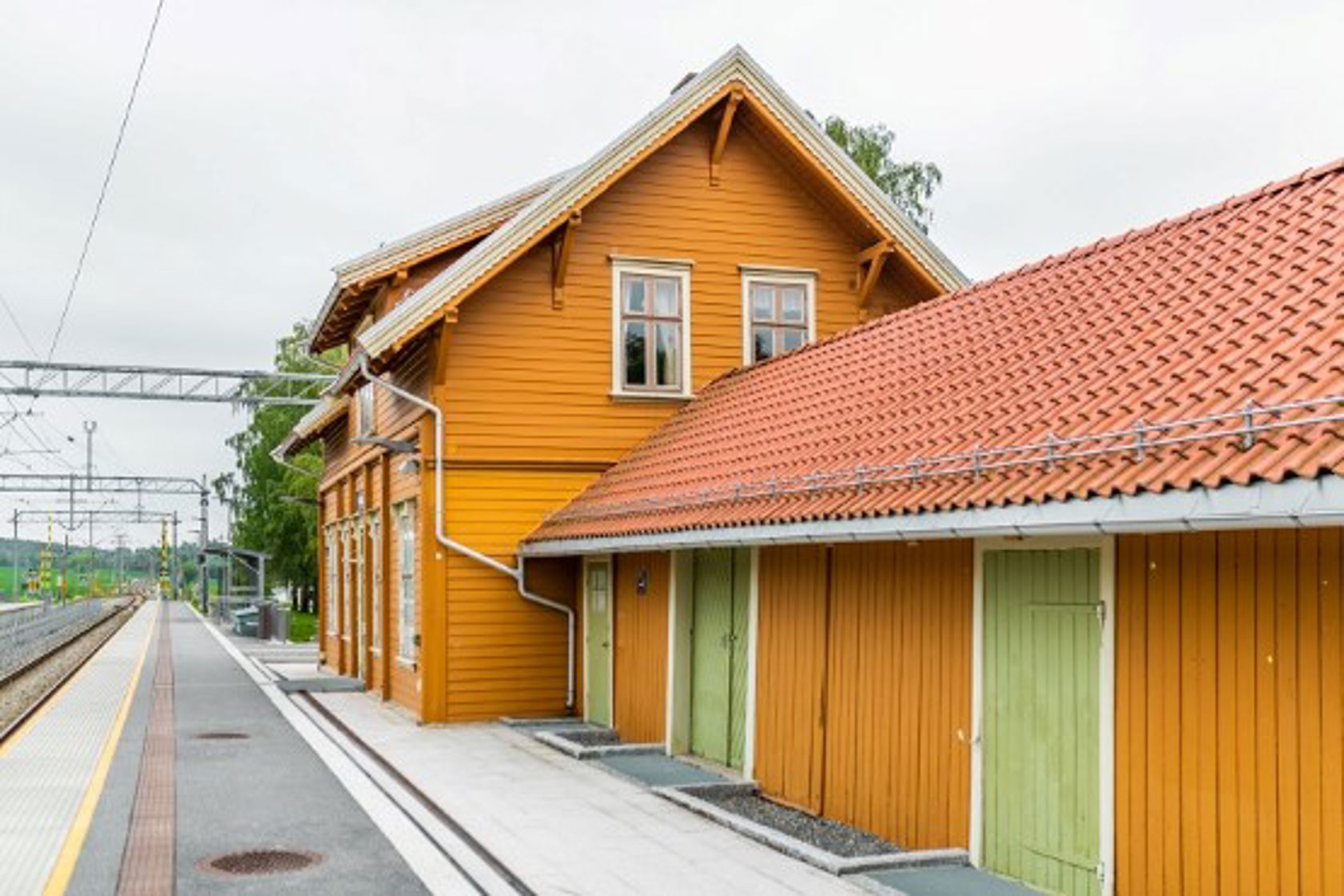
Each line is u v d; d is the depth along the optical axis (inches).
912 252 719.1
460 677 658.8
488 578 666.2
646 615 586.2
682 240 709.9
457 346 664.4
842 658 418.3
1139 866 288.2
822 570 432.8
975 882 329.4
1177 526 251.0
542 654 674.2
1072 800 313.0
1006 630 340.5
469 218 717.3
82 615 1891.0
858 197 711.1
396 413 757.9
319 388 1493.6
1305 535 249.3
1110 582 301.0
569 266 687.1
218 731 653.3
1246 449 247.8
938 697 367.6
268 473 2429.9
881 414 451.5
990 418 372.5
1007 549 340.5
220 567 3292.3
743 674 502.6
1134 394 318.0
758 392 610.5
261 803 456.4
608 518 582.2
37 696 834.8
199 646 1482.5
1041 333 422.9
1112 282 422.0
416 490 694.5
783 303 729.0
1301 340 287.6
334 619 1067.3
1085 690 311.3
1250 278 345.1
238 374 1332.4
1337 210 348.2
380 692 815.7
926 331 519.8
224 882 346.0
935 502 328.5
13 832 406.6
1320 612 245.3
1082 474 287.3
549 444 679.1
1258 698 259.1
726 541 439.8
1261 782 257.6
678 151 712.4
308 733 646.5
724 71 690.2
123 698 828.6
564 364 684.1
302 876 352.5
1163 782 282.7
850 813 409.4
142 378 1312.7
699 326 711.1
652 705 573.6
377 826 417.7
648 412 698.2
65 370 1278.3
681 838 391.5
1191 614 277.4
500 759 541.6
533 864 358.9
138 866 363.6
